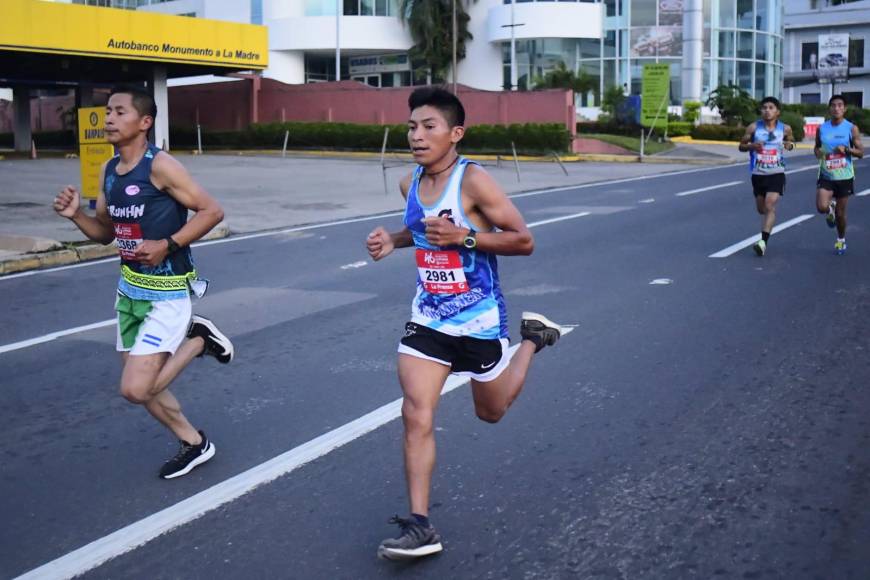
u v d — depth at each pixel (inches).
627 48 2196.1
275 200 815.7
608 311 350.0
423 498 157.6
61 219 668.1
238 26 1469.0
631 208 720.3
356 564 158.6
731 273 424.2
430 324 161.5
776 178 466.3
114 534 171.5
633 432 220.1
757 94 2340.1
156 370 187.5
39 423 236.1
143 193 184.7
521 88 2223.2
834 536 164.7
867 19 3174.2
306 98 1765.5
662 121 1633.9
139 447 218.2
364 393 255.0
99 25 1305.4
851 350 289.3
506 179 1053.2
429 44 2219.5
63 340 323.9
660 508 177.9
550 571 154.6
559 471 197.3
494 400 170.4
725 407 236.8
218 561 160.4
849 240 524.7
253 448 214.7
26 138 1596.9
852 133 462.0
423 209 160.6
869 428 220.1
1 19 1215.6
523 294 385.7
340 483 193.8
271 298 389.7
